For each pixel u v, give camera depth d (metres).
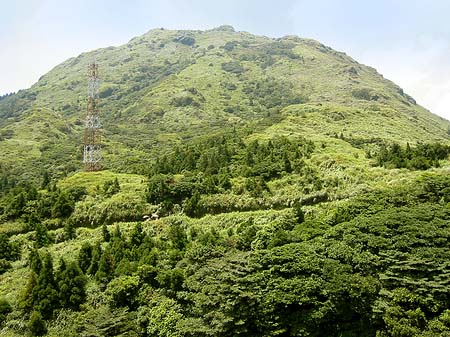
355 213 33.06
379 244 26.38
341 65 186.00
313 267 24.94
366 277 24.06
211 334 23.66
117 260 32.50
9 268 36.53
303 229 31.31
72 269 30.88
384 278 23.77
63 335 27.17
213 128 112.94
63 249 38.44
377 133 74.44
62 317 28.89
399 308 22.09
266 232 31.78
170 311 26.41
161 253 31.92
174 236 35.22
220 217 40.84
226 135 68.06
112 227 41.78
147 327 26.45
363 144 62.06
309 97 144.25
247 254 28.11
